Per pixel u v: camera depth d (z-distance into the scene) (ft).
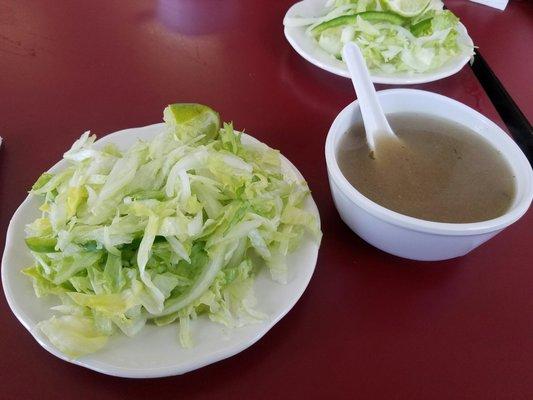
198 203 0.76
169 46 1.36
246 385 0.70
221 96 1.22
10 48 1.30
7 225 0.87
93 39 1.36
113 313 0.67
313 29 1.34
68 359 0.64
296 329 0.77
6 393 0.67
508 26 1.59
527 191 0.77
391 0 1.34
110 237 0.72
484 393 0.70
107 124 1.12
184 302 0.72
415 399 0.69
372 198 0.80
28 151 1.03
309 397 0.69
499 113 1.33
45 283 0.72
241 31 1.44
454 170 0.86
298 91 1.26
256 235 0.78
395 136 0.92
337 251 0.89
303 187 0.89
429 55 1.25
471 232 0.71
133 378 0.67
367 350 0.75
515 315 0.81
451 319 0.79
